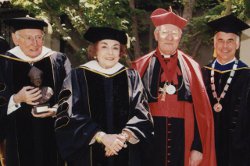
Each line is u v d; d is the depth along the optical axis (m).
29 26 4.85
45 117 4.88
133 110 4.55
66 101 4.46
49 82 4.96
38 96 4.68
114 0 7.62
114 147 4.27
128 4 8.30
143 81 5.03
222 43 5.20
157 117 4.91
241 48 8.26
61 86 5.01
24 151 4.86
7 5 8.85
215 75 5.24
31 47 4.89
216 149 5.08
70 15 7.83
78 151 4.38
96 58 4.68
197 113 4.94
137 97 4.57
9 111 4.74
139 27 9.04
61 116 4.43
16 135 4.86
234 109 5.07
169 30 4.95
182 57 5.12
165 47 4.97
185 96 4.95
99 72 4.59
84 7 7.54
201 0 8.72
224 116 5.09
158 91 4.96
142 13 8.42
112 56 4.53
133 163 4.54
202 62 9.54
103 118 4.47
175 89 4.96
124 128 4.42
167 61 5.04
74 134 4.35
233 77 5.17
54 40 9.25
